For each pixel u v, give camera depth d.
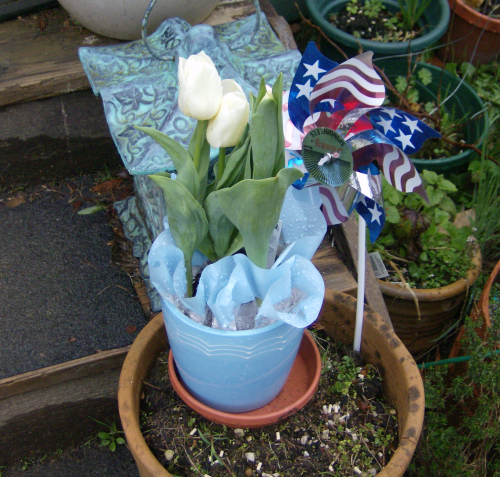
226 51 1.03
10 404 1.22
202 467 0.87
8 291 1.34
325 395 0.97
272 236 0.77
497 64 2.18
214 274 0.70
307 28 2.18
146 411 0.95
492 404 1.10
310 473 0.87
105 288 1.36
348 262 1.28
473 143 1.87
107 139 1.64
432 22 1.96
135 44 1.11
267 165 0.64
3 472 1.32
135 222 1.47
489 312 1.34
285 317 0.67
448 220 1.66
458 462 1.11
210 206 0.70
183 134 0.94
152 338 0.97
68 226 1.52
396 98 1.99
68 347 1.23
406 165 0.67
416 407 0.86
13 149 1.55
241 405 0.87
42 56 1.53
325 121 0.70
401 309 1.45
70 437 1.35
